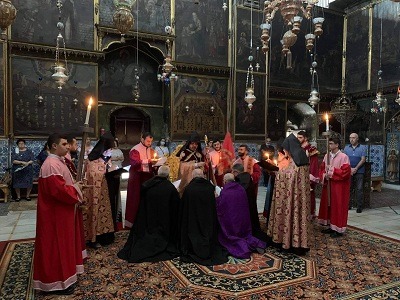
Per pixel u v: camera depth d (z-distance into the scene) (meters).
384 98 14.91
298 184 5.27
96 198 5.50
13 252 5.29
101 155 5.66
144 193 5.29
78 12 11.30
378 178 12.22
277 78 15.25
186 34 13.05
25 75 10.52
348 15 16.81
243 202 5.50
